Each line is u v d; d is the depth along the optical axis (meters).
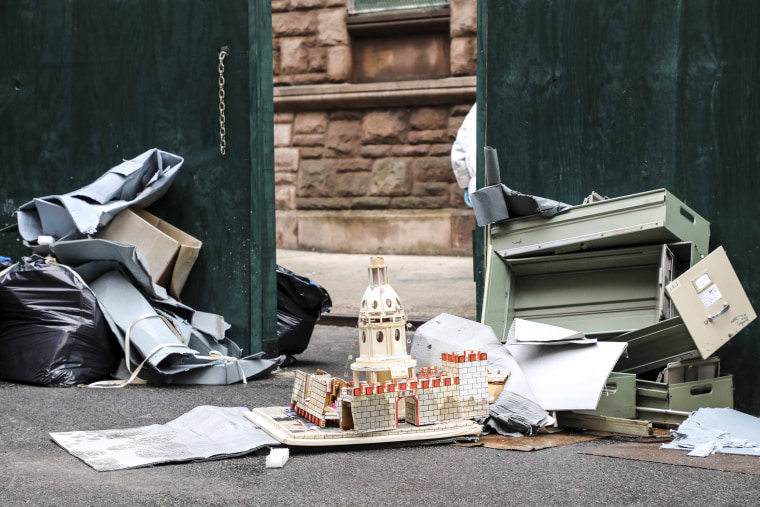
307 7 15.70
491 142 5.64
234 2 6.37
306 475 3.67
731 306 4.61
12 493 3.40
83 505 3.26
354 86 15.43
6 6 7.11
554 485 3.51
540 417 4.36
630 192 5.27
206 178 6.50
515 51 5.55
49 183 7.06
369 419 4.11
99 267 5.95
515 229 5.09
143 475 3.67
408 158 15.36
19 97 7.11
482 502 3.29
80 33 6.89
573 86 5.41
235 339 6.45
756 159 4.95
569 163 5.43
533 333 4.65
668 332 4.55
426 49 15.41
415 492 3.42
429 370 4.46
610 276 4.99
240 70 6.37
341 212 15.74
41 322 5.64
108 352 5.77
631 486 3.49
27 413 4.82
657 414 4.53
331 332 8.66
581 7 5.37
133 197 6.42
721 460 3.87
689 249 4.74
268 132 6.43
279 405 5.18
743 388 4.95
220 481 3.58
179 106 6.58
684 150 5.12
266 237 6.45
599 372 4.43
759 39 4.93
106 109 6.83
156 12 6.62
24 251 7.16
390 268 13.36
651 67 5.20
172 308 6.21
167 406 5.09
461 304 9.70
